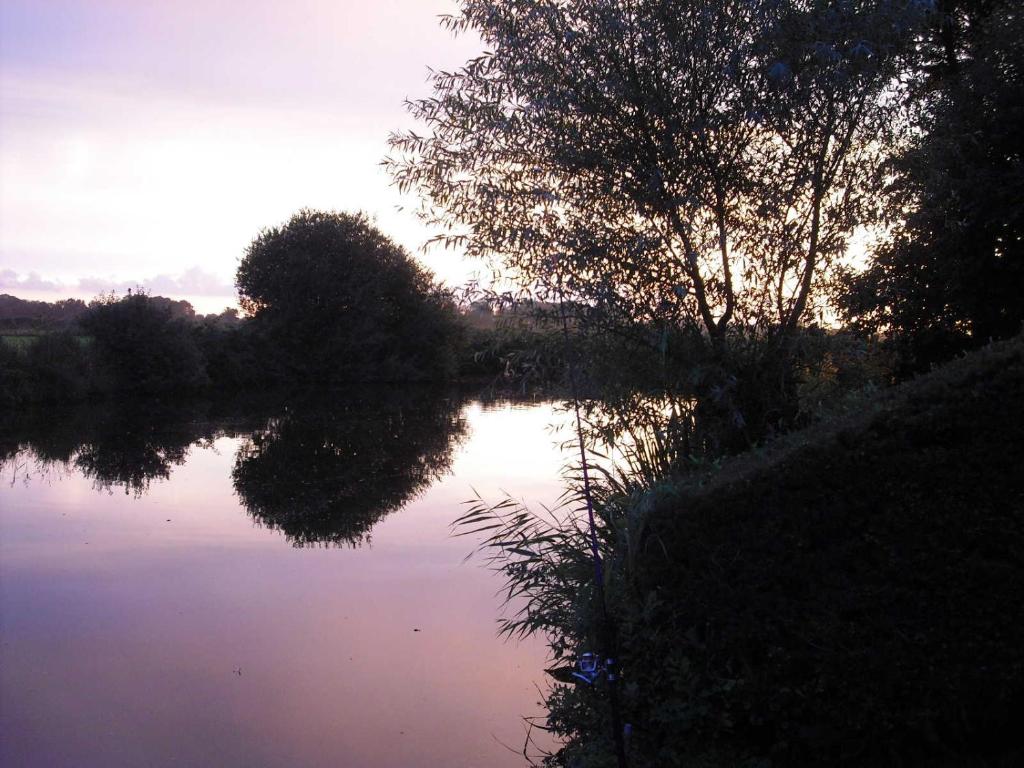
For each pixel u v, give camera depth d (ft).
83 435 70.74
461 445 61.67
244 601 26.04
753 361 23.11
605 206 23.17
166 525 36.96
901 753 11.64
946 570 11.53
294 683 19.74
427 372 147.43
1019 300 29.32
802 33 21.29
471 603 25.58
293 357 135.85
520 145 23.40
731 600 12.91
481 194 23.26
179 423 80.64
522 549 24.54
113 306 109.29
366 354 141.28
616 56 22.29
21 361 97.76
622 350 23.49
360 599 26.07
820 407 22.44
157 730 17.38
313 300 138.51
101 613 24.91
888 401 13.12
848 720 11.74
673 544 13.70
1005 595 11.23
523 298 23.03
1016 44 30.09
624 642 14.42
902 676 11.52
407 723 17.58
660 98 22.18
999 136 29.14
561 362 23.29
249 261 139.54
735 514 13.08
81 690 19.43
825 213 23.17
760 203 22.25
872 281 26.68
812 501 12.51
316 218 143.23
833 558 12.18
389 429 73.92
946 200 28.89
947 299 30.35
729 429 23.04
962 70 33.14
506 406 98.12
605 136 22.86
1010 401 11.46
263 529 36.09
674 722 13.16
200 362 118.21
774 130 22.11
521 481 45.01
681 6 22.13
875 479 12.09
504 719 17.69
